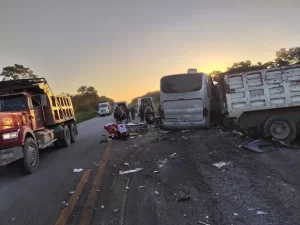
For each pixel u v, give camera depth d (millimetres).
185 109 13539
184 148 9930
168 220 4469
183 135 12773
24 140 8523
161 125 16250
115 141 13852
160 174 7004
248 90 10570
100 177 7238
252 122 10656
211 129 13602
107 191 6086
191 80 13492
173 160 8352
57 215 5051
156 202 5219
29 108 10641
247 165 7043
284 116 10484
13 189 7094
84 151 11891
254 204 4734
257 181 5805
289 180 5715
